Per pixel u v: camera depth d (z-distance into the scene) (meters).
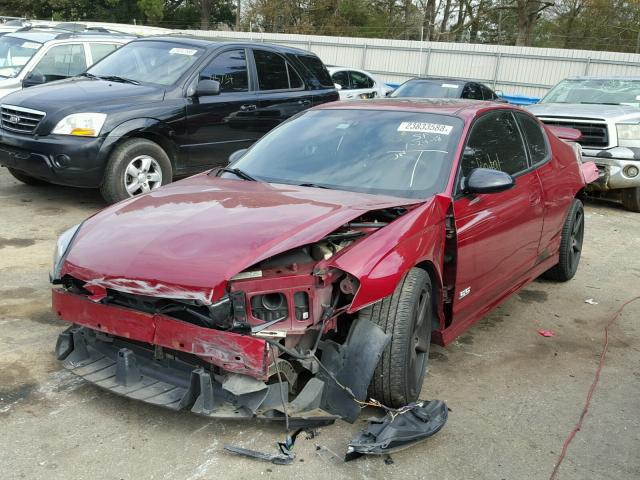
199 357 3.07
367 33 45.19
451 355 4.34
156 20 47.44
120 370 3.14
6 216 7.17
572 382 4.05
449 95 13.61
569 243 5.91
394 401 3.30
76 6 44.22
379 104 4.77
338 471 2.92
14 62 10.92
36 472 2.82
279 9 45.94
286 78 9.19
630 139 9.26
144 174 7.52
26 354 3.94
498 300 4.63
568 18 45.34
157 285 2.90
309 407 3.02
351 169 4.07
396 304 3.22
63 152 7.00
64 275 3.26
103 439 3.08
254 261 2.88
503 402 3.72
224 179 4.20
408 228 3.33
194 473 2.86
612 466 3.13
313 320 2.96
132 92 7.62
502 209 4.30
